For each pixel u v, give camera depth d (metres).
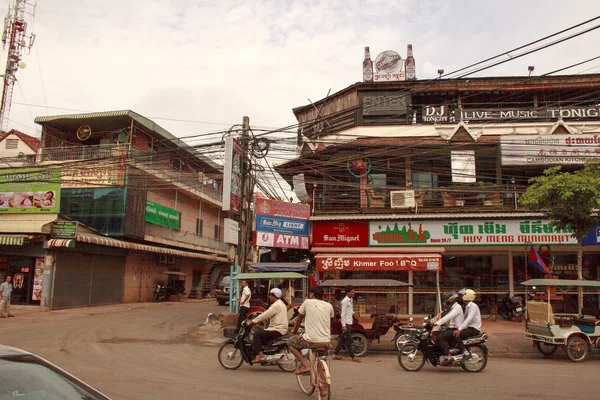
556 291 18.06
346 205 20.48
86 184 26.91
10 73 33.00
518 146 19.09
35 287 22.38
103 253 25.47
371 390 7.95
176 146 32.66
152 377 8.77
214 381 8.52
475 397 7.43
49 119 28.81
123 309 23.72
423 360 9.95
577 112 20.48
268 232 18.48
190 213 36.41
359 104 21.91
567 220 13.92
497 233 18.52
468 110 20.86
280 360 9.52
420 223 19.02
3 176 23.41
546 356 12.16
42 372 3.57
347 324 11.55
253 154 18.02
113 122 29.14
